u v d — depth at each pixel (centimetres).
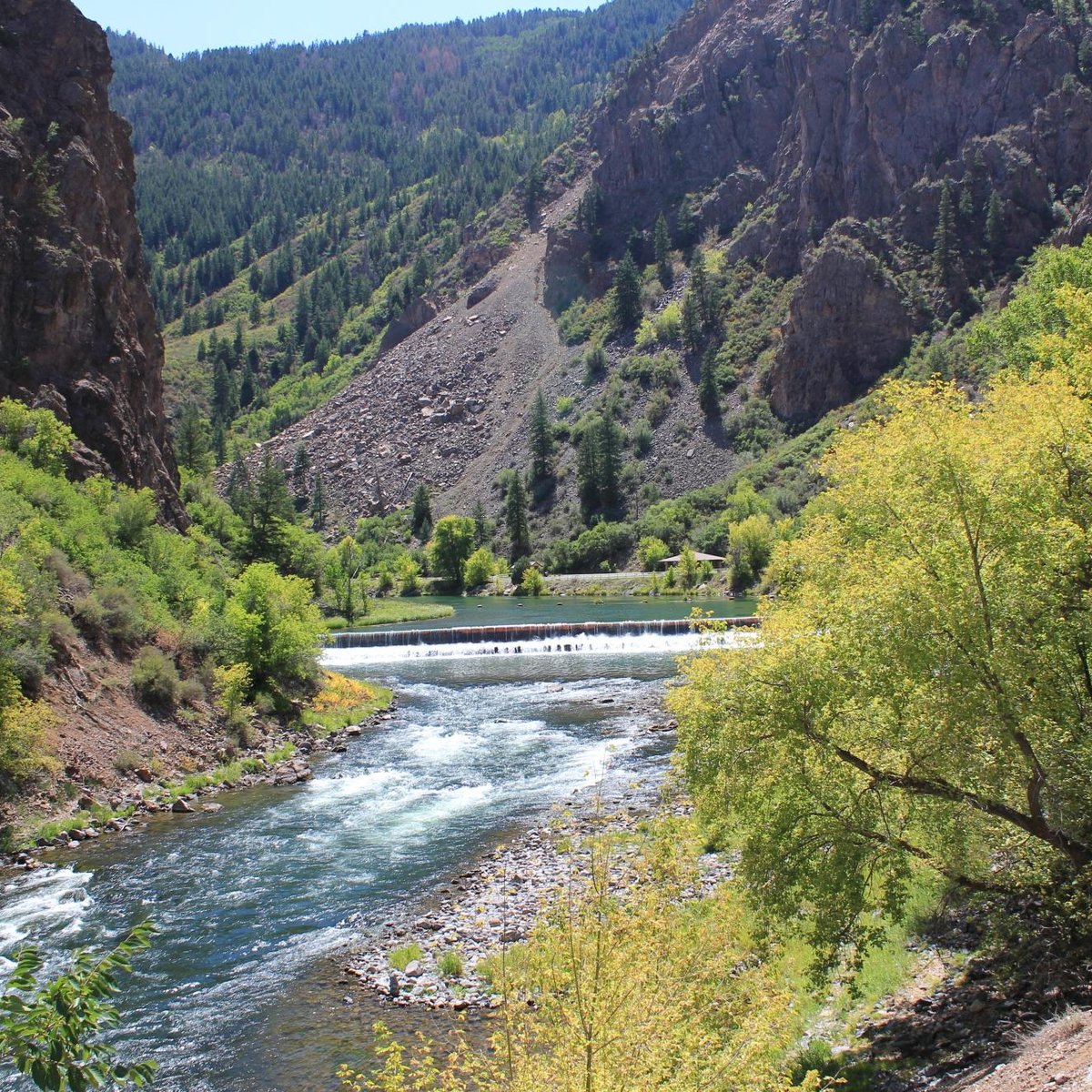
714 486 13525
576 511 14950
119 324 6297
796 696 1360
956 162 14475
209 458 11669
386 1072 932
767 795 1391
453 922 1930
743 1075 870
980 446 1418
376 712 4428
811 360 14262
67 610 3347
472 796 2909
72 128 6306
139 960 1828
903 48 15775
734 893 1388
